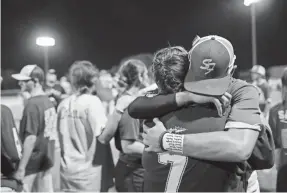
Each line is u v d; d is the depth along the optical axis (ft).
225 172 4.68
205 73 4.66
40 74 11.45
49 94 19.66
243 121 4.47
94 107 10.29
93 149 10.50
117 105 9.29
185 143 4.57
